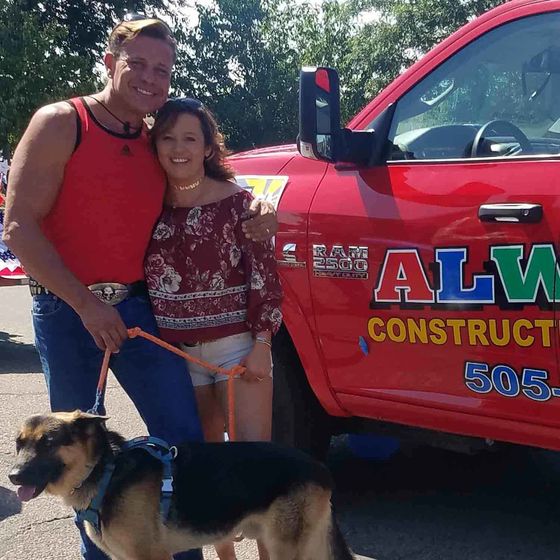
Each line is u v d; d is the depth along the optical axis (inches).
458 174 131.0
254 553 146.1
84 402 119.3
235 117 1184.2
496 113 134.6
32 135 106.9
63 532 152.6
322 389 149.5
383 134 144.2
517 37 134.6
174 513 108.0
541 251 118.4
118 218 112.4
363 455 184.2
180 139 113.7
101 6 951.6
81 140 108.4
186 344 122.8
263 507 111.0
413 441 150.0
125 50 110.5
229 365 123.0
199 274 118.6
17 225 106.3
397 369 137.6
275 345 154.7
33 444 103.8
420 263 131.4
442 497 169.9
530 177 122.1
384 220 136.2
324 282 144.4
